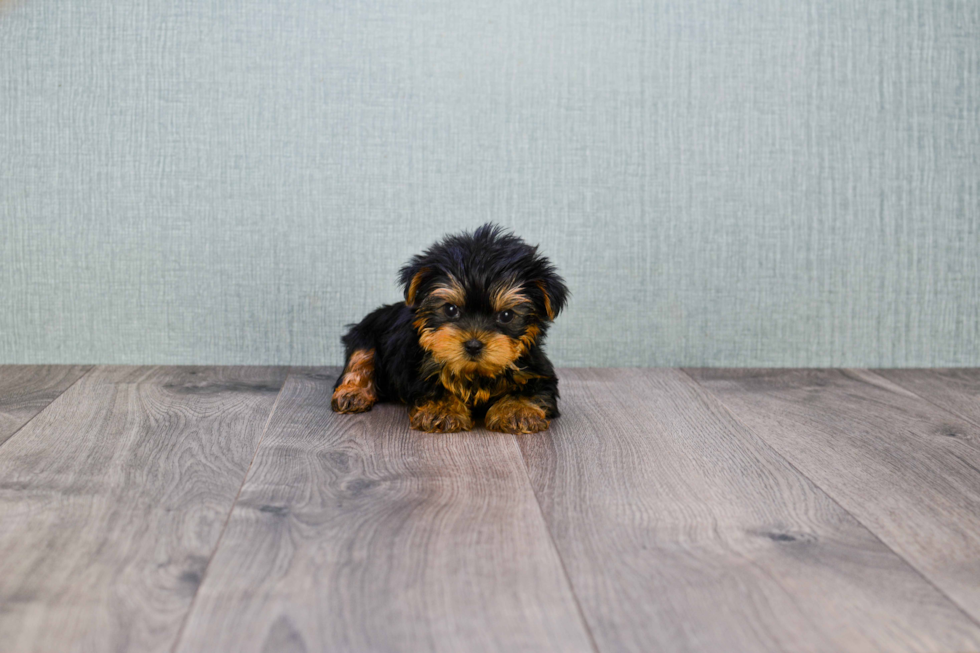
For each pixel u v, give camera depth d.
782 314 1.07
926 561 0.56
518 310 0.80
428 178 1.03
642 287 1.06
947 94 1.05
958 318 1.08
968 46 1.05
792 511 0.63
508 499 0.64
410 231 1.04
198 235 1.03
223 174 1.02
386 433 0.79
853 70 1.04
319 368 1.04
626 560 0.56
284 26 1.00
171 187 1.02
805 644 0.48
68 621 0.49
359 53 1.01
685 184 1.05
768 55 1.04
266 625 0.49
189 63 1.00
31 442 0.75
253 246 1.03
